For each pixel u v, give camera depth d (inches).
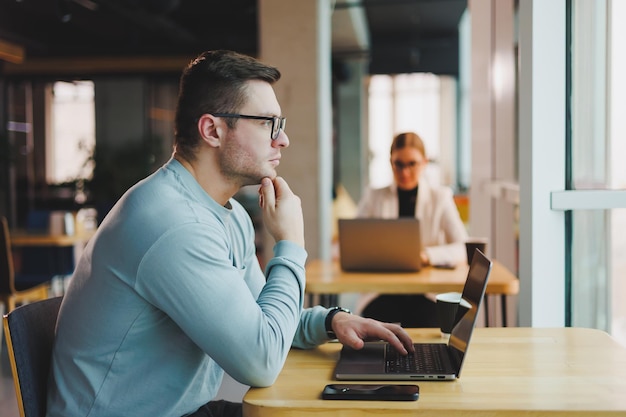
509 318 163.6
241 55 66.7
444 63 669.3
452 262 136.9
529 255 94.9
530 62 93.3
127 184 531.5
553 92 93.1
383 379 63.2
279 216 68.9
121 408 61.9
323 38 285.3
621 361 67.8
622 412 54.4
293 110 281.1
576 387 60.1
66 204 586.6
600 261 98.0
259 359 60.5
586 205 92.0
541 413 54.7
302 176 281.7
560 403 56.1
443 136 711.1
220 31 541.3
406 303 142.4
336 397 58.0
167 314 61.2
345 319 73.0
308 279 127.2
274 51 281.7
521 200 95.5
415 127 718.5
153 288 59.6
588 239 97.3
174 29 490.9
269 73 66.6
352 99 631.2
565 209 92.9
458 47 661.9
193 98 65.5
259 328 60.9
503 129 178.4
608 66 93.7
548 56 92.9
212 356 60.7
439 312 78.2
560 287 94.9
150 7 351.3
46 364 66.4
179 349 62.9
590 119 93.9
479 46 193.5
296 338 75.0
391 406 56.0
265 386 62.1
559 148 93.5
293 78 280.7
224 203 68.4
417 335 80.4
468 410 55.1
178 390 63.2
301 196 281.9
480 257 69.0
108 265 60.8
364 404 56.6
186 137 66.0
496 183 171.3
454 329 71.9
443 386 61.0
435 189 157.2
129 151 550.0
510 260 170.7
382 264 133.6
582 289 97.5
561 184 93.7
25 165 589.3
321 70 280.4
